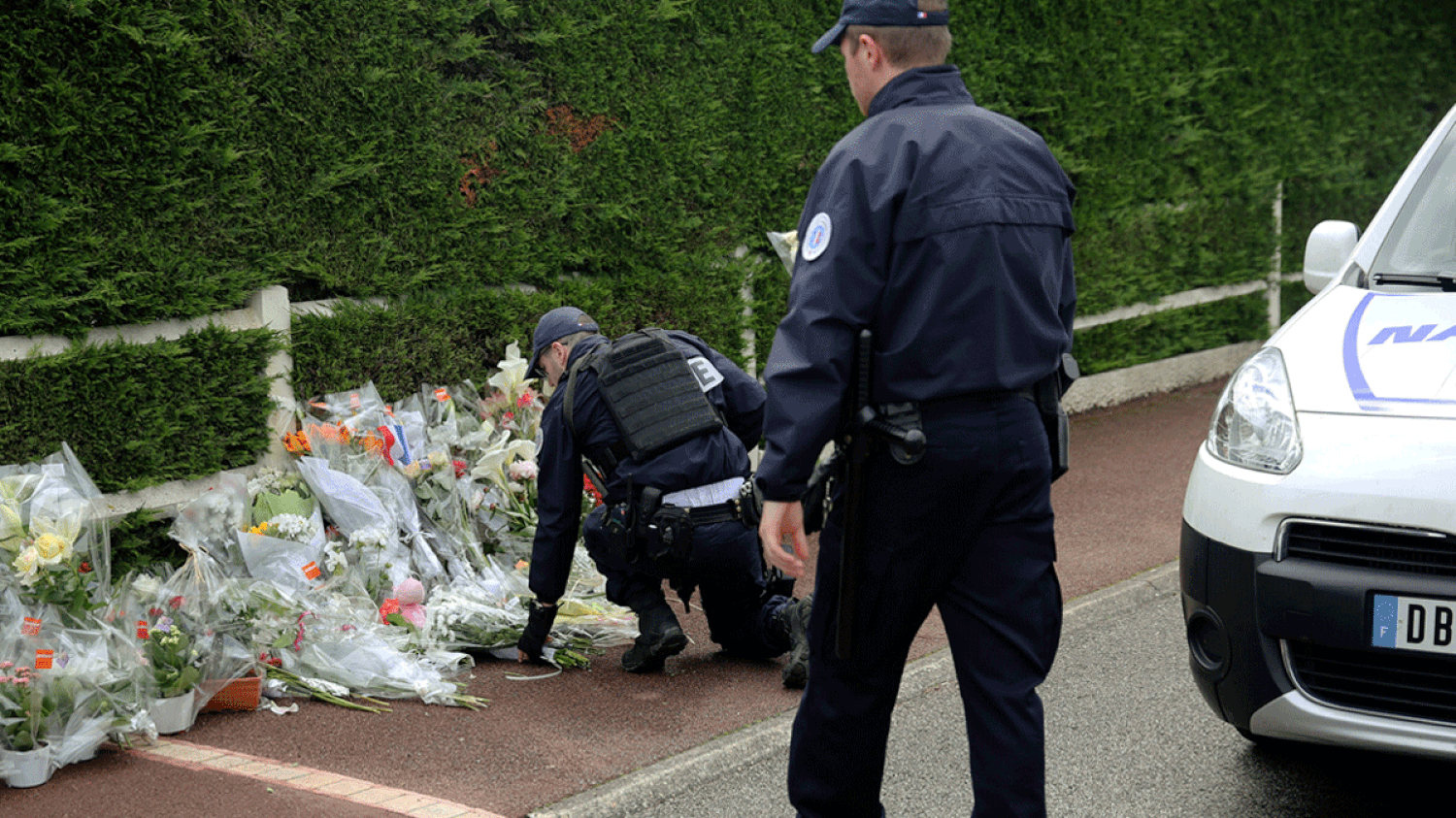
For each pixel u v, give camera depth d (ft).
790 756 9.25
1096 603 16.56
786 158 21.58
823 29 22.06
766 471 7.98
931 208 8.00
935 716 13.25
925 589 8.59
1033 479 8.43
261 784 10.99
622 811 10.90
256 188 15.35
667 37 19.70
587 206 19.01
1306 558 9.97
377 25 16.38
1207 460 10.95
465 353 17.89
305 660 13.44
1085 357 28.30
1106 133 27.61
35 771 10.93
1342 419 10.21
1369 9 34.19
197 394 14.94
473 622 14.52
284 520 14.42
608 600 15.61
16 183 13.29
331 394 16.24
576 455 13.69
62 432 13.69
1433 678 9.48
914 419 8.20
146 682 12.07
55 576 12.00
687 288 20.33
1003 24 25.22
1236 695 10.34
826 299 7.93
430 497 16.10
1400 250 12.60
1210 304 31.68
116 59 13.92
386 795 10.78
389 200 16.79
